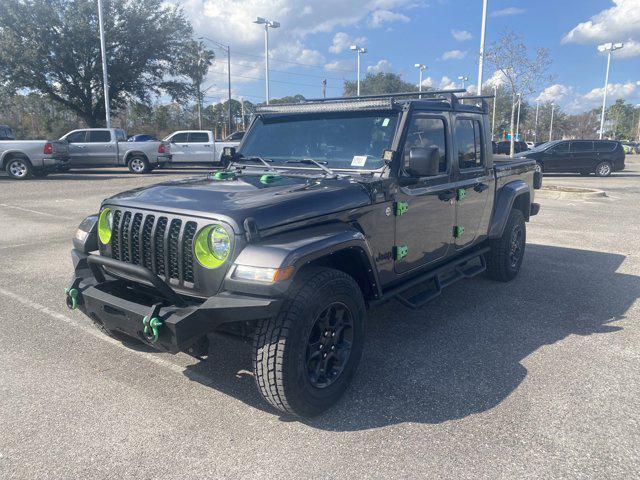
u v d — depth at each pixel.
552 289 6.09
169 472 2.81
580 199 14.62
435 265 4.83
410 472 2.80
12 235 8.91
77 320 4.98
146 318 3.02
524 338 4.64
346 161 4.16
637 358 4.23
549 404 3.50
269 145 4.59
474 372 3.97
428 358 4.22
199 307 2.99
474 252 5.50
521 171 6.43
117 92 35.62
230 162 4.67
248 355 4.27
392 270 4.14
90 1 32.28
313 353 3.28
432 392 3.67
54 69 33.31
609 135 88.81
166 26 34.91
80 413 3.38
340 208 3.53
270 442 3.08
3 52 31.64
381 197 3.86
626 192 16.52
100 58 33.72
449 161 4.72
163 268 3.34
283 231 3.17
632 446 3.03
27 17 31.64
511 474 2.79
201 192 3.52
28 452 2.97
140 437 3.12
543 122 83.62
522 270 6.95
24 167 18.17
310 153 4.37
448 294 5.88
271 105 4.66
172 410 3.42
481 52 17.80
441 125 4.61
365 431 3.19
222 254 3.06
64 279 6.32
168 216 3.27
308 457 2.94
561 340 4.60
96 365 4.06
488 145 5.50
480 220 5.46
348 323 3.49
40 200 13.12
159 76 36.91
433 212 4.52
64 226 9.73
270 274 2.88
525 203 6.70
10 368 3.99
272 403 3.17
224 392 3.67
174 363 4.11
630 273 6.80
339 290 3.29
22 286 6.02
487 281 6.41
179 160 23.38
